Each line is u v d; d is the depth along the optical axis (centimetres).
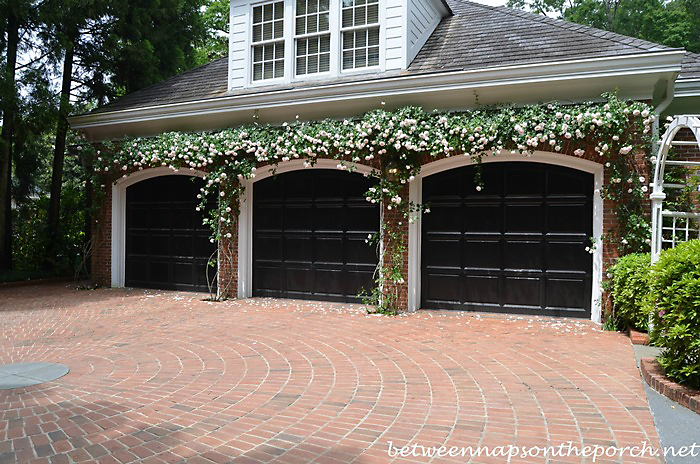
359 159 917
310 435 375
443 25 1120
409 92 878
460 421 397
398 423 395
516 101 846
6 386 498
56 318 869
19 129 1280
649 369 502
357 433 377
